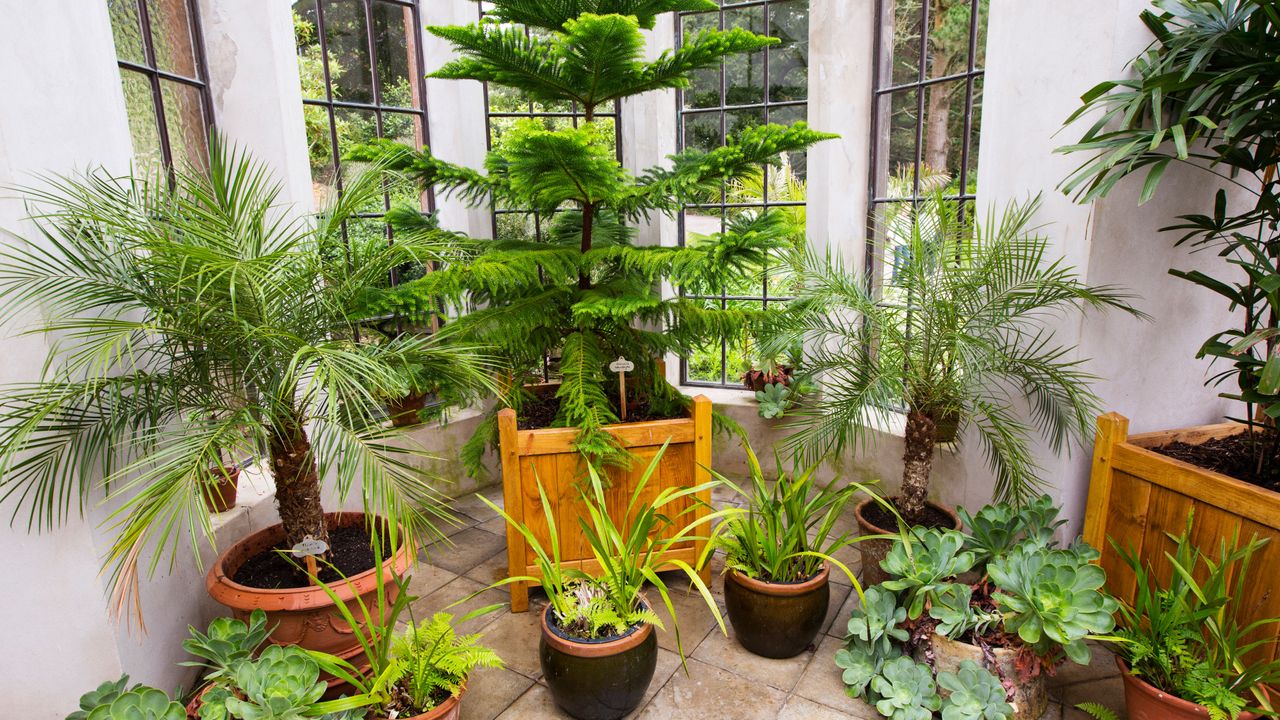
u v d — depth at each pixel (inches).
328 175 115.2
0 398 51.6
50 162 56.8
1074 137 78.2
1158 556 72.7
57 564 58.1
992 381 90.3
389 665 57.2
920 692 65.0
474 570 97.4
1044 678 67.6
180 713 51.1
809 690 71.3
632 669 63.7
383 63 120.0
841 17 113.0
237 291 58.4
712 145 134.1
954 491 102.7
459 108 124.3
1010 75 85.4
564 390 82.2
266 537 74.4
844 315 113.7
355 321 74.7
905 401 84.3
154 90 85.0
